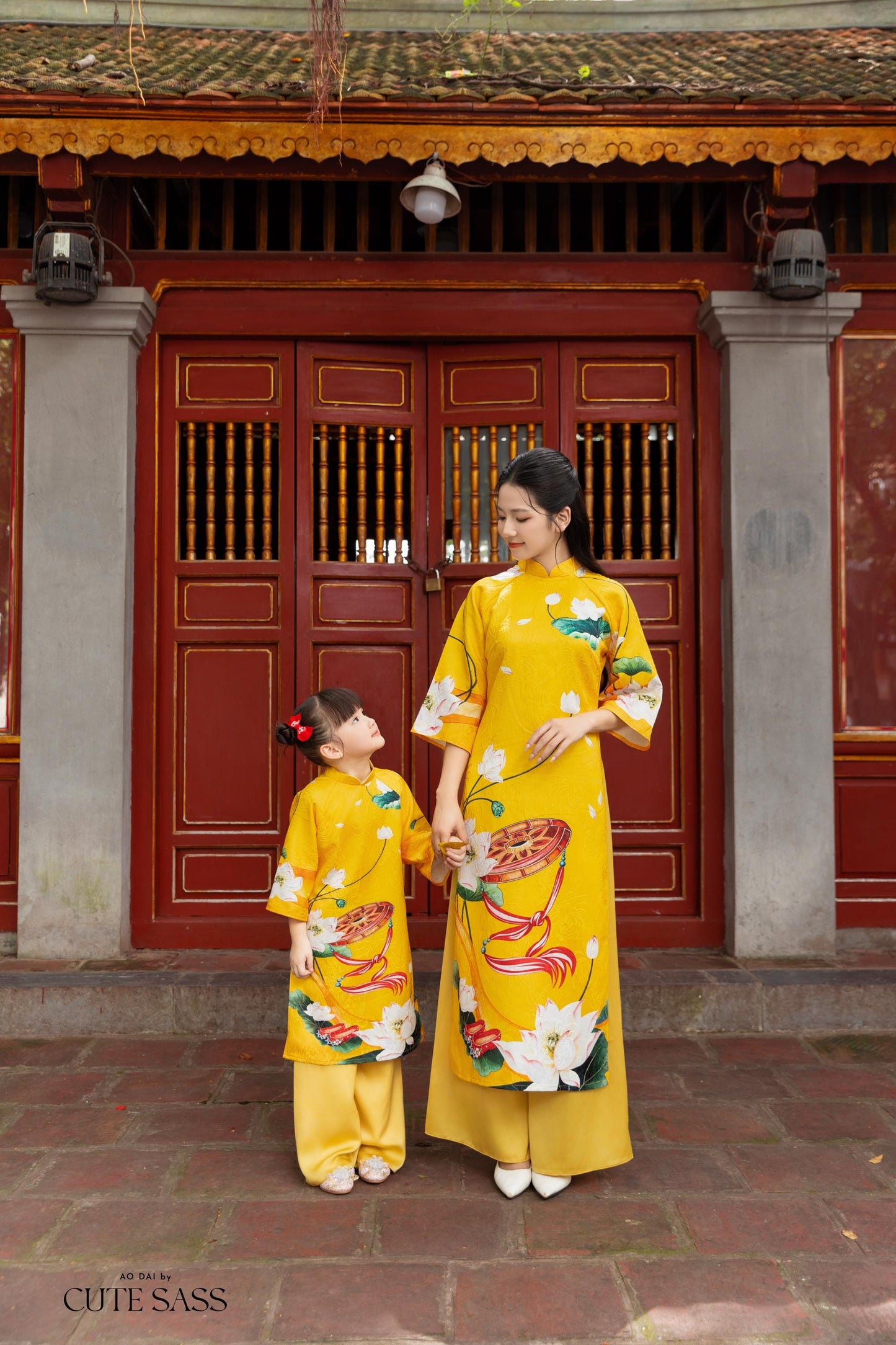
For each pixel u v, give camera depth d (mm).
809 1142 2449
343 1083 2199
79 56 3771
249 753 3654
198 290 3646
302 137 3195
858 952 3623
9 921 3562
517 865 2135
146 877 3586
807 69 3637
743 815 3520
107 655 3471
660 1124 2553
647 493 3734
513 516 2174
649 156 3232
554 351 3719
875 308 3705
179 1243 1981
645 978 3268
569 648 2160
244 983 3209
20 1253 1947
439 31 4570
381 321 3654
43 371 3498
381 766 3703
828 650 3549
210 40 4301
